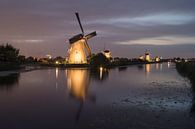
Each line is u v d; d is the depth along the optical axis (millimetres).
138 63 175375
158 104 20547
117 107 19125
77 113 16875
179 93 27750
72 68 92438
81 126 13570
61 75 56094
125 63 144500
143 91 29516
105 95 25891
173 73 67812
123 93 27594
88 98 23781
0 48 81125
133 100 22641
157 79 47500
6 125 13812
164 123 14242
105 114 16516
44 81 42062
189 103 21094
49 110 17938
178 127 13445
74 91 29156
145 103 20984
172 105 20109
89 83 39219
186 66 60906
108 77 52031
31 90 29906
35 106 19469
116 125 13727
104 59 108750
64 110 17906
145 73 67562
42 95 25641
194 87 32406
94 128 13164
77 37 105812
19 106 19453
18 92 27969
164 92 28594
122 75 58562
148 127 13383
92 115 16219
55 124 13984
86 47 108250
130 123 14156
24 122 14430
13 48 88750
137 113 16875
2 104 20328
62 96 25016
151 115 16250
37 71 72500
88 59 108688
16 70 71375
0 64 66500
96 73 64250
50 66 105500
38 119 15164
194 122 14516
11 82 39844
